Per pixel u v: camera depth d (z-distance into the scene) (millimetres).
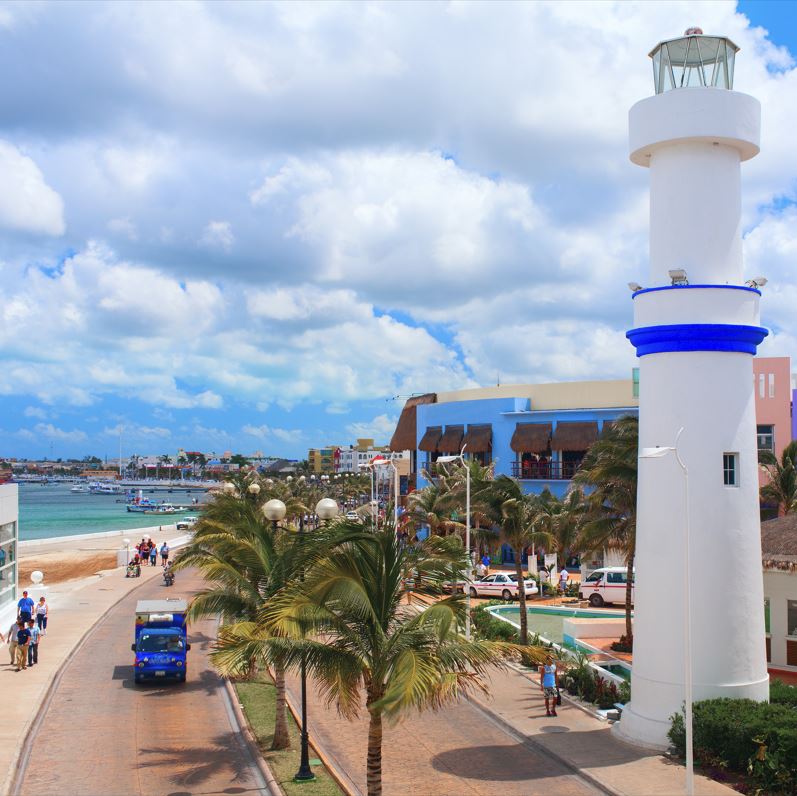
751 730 16969
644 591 20031
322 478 175750
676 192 20531
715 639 19203
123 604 42812
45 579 61219
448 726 21672
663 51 21469
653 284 20891
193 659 29531
